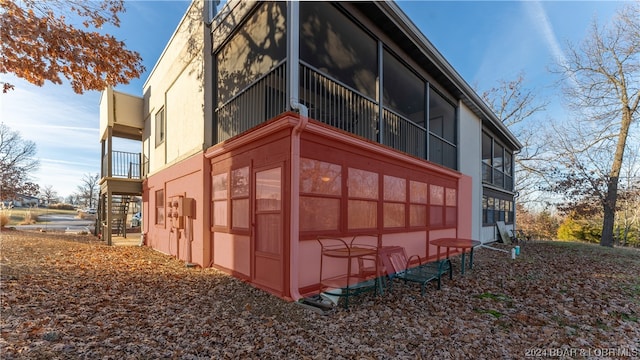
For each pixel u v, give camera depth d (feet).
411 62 23.62
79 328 10.15
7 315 10.84
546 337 10.80
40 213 109.19
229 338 10.06
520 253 32.58
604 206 45.91
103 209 39.75
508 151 52.90
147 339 9.67
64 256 24.07
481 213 36.88
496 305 14.14
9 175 66.13
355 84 23.38
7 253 23.93
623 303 14.78
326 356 9.04
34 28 16.71
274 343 9.80
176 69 26.27
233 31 19.61
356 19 18.17
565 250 36.27
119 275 18.25
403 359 8.94
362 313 12.64
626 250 37.73
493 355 9.40
